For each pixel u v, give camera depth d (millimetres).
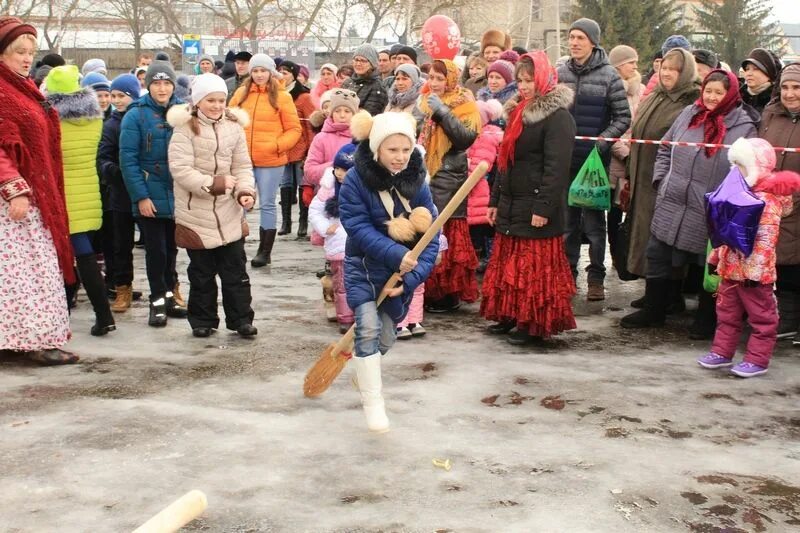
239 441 4613
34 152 5762
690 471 4332
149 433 4707
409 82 7734
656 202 6914
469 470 4301
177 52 42562
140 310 7551
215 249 6590
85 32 51406
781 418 5098
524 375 5789
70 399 5250
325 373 5145
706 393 5512
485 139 7973
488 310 6570
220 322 7121
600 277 8078
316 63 40219
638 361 6176
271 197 9477
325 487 4098
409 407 5152
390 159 4578
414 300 6695
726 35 52531
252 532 3680
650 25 45906
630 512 3891
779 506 3982
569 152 6191
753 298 5820
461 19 47594
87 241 6570
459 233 7301
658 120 7328
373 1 46281
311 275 9062
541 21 50281
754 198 5660
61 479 4160
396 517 3814
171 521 2066
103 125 7488
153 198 6801
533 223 6238
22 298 5832
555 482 4180
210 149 6352
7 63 5711
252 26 42094
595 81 8008
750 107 6777
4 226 5773
